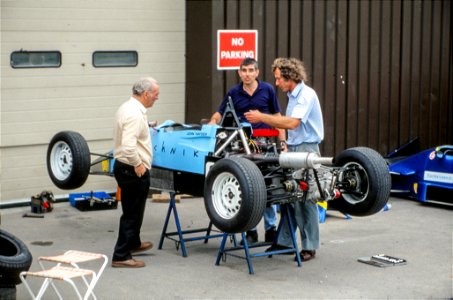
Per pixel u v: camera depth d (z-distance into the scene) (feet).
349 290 23.32
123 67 34.73
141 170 24.29
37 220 31.14
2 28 31.71
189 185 26.16
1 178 32.50
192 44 35.63
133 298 22.38
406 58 41.01
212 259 26.32
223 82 35.24
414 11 40.98
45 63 32.86
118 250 25.13
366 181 24.76
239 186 22.80
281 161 23.39
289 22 36.76
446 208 34.78
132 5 34.55
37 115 32.91
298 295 22.81
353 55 39.01
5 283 20.44
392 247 28.25
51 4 32.65
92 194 33.19
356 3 38.75
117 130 24.35
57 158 28.48
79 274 19.22
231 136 25.13
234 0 34.94
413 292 23.24
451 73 42.96
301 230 26.35
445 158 34.09
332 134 38.81
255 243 26.63
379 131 40.47
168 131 26.84
